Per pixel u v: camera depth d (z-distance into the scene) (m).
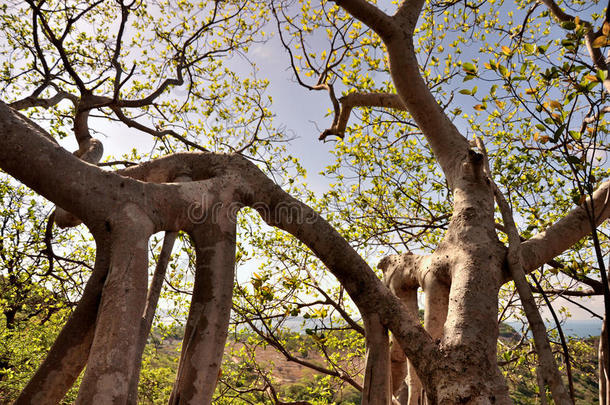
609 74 3.18
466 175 3.03
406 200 7.41
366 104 4.64
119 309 1.97
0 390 10.13
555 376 1.94
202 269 2.57
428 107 3.32
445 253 2.86
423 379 2.24
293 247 6.75
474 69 2.49
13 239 9.30
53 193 2.12
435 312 2.98
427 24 6.54
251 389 5.90
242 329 5.84
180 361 2.39
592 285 4.99
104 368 1.83
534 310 2.25
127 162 5.14
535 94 2.41
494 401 2.02
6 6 6.21
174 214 2.48
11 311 10.48
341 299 5.73
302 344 6.00
